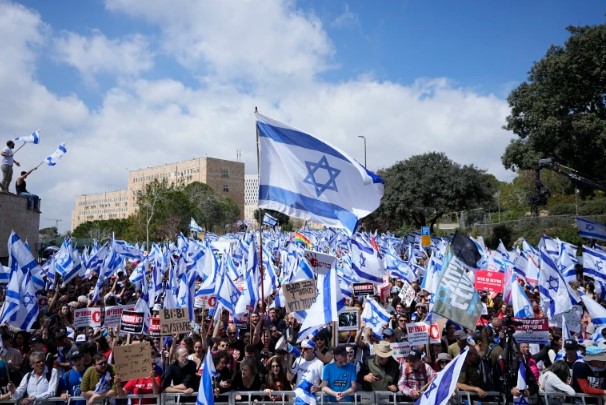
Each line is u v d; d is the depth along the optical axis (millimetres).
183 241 25984
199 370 8516
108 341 10625
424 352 9484
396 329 9914
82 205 195125
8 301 11156
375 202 9727
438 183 51500
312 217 9516
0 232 23141
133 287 17891
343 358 7965
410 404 7816
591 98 33875
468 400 8047
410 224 58500
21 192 25859
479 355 8445
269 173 9602
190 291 11609
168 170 165500
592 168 34875
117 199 182125
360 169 9664
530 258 16266
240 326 11594
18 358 9758
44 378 8180
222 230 103750
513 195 65750
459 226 53594
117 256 19344
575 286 16141
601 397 8070
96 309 11148
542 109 34750
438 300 8320
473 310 8281
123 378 7613
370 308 10320
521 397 7988
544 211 51062
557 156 35156
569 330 11469
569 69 33156
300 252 17719
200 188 107000
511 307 13031
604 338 10500
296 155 9664
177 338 10672
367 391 8016
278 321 11977
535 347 10633
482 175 53094
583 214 37750
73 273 17328
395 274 18766
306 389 7902
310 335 9789
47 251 29609
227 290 11812
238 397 8109
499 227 40062
